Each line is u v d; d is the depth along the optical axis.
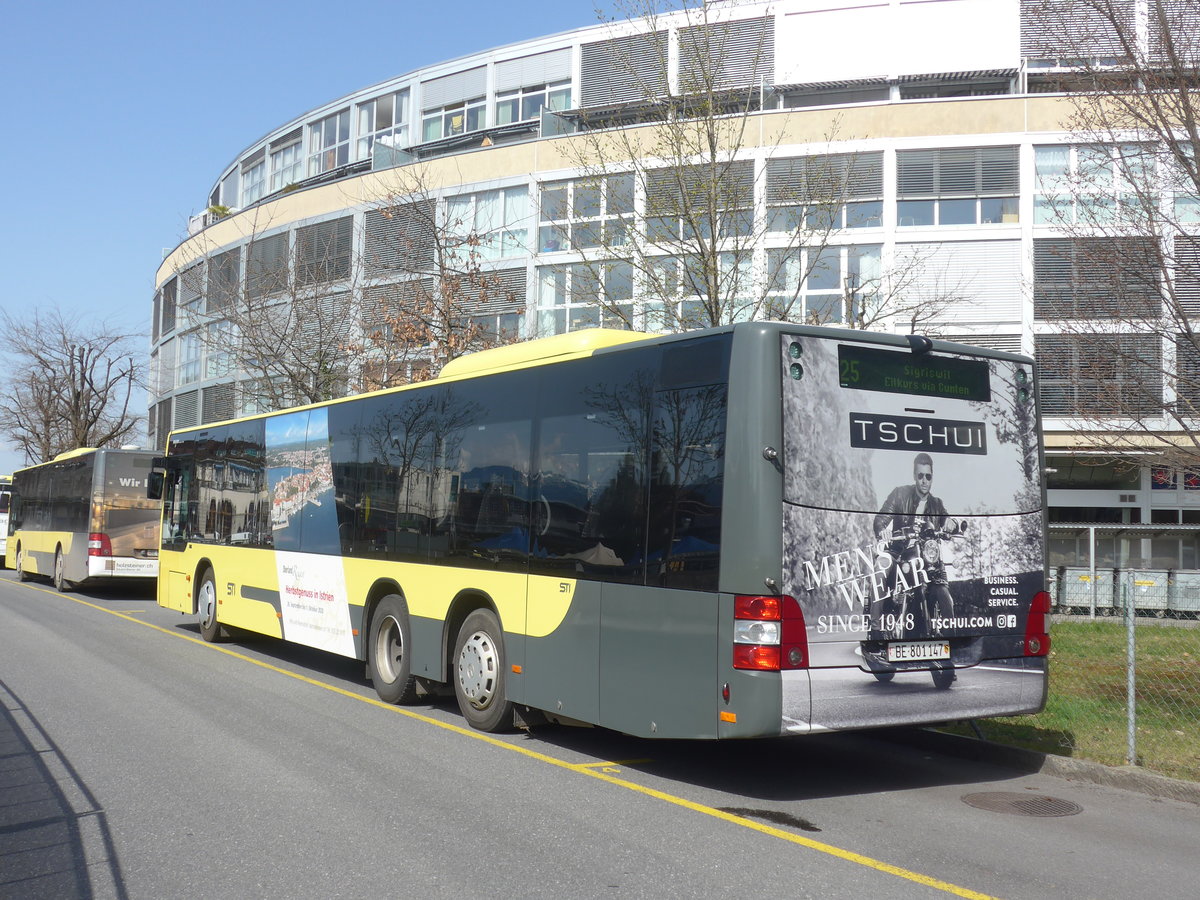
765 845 5.84
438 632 9.63
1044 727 9.04
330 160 38.41
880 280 19.25
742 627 6.52
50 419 47.91
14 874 5.17
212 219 38.34
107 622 17.58
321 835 5.84
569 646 7.94
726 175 14.10
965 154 25.31
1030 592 7.63
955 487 7.36
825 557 6.72
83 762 7.55
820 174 15.66
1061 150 24.94
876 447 7.04
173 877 5.12
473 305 21.66
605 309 14.93
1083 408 10.55
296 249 24.41
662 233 14.39
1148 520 25.70
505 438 8.96
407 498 10.34
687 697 6.82
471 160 29.16
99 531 21.61
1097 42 9.94
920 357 7.34
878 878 5.29
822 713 6.60
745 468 6.63
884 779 7.68
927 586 7.14
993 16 28.06
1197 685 11.15
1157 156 9.59
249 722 9.16
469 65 34.72
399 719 9.55
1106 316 10.19
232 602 14.23
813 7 28.61
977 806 6.88
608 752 8.42
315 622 11.97
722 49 14.23
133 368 48.00
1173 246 9.73
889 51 28.30
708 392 6.97
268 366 23.17
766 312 14.90
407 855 5.50
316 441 12.28
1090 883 5.29
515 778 7.36
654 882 5.14
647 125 15.14
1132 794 7.28
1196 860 5.72
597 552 7.73
